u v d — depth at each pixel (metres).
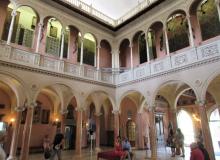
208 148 10.05
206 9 13.72
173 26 15.79
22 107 12.88
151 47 16.86
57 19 14.51
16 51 11.57
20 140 15.23
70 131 18.84
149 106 13.68
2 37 13.22
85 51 17.80
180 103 21.83
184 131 22.11
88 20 16.38
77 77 14.41
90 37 18.55
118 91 16.61
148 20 15.55
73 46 16.20
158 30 16.48
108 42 18.03
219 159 12.66
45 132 17.05
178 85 14.84
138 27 16.38
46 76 12.74
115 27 17.69
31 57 12.20
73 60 15.94
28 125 11.35
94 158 12.71
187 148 19.05
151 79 14.03
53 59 13.39
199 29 12.83
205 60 10.91
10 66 11.14
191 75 11.53
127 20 16.59
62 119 16.28
